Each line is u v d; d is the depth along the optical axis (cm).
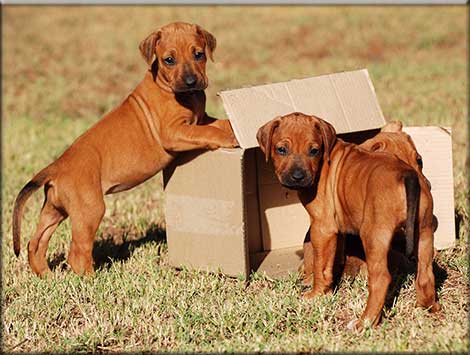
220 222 1035
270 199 1193
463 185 1350
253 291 1012
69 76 2452
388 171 843
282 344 851
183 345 869
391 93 2077
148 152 1074
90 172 1049
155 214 1357
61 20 3083
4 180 1598
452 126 1742
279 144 911
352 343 840
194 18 3020
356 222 888
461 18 2875
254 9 3136
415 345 825
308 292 962
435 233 1084
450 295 956
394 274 1006
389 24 2825
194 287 1008
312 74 2298
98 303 983
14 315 971
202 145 1025
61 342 899
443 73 2267
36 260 1087
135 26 2961
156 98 1064
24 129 1970
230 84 2247
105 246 1212
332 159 926
